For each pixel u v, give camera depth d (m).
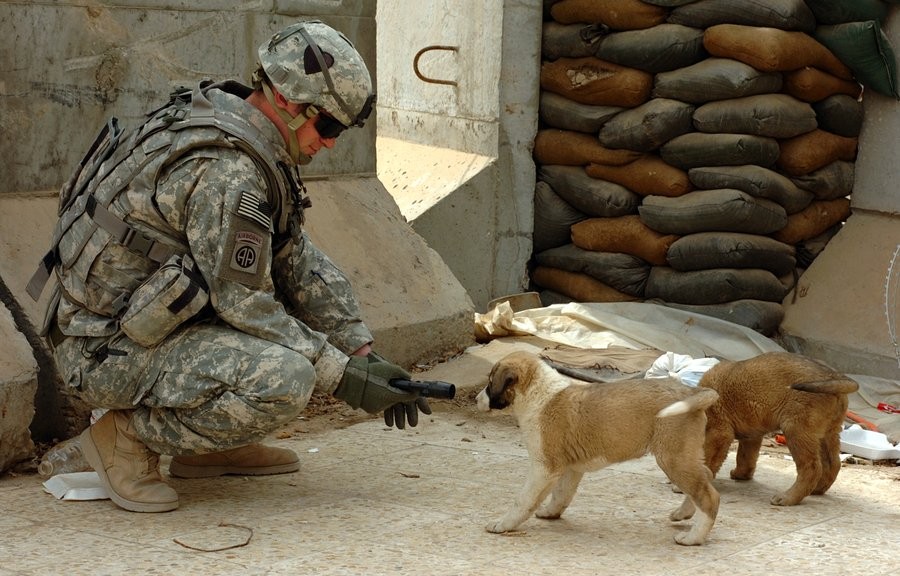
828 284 8.88
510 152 9.53
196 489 5.31
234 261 4.68
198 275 4.71
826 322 8.70
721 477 5.78
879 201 8.97
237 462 5.54
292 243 5.30
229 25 7.58
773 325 8.84
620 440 4.54
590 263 9.26
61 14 6.68
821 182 8.89
